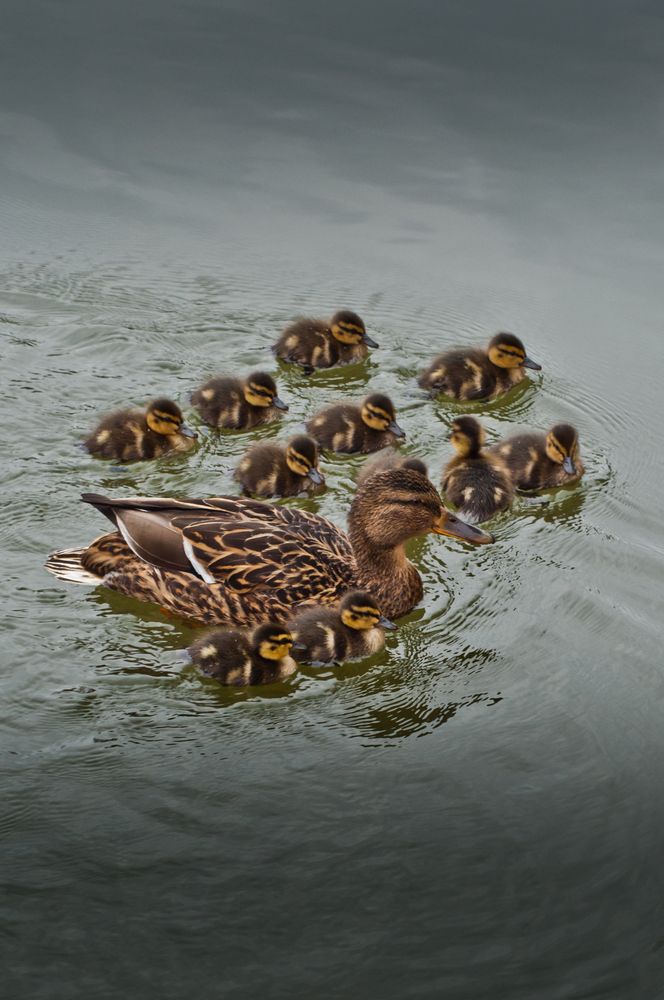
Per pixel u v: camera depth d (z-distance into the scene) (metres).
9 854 8.40
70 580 11.64
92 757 9.43
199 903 8.06
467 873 8.41
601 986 7.58
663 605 11.83
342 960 7.70
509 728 9.96
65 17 22.97
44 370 15.56
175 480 13.76
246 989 7.46
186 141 20.16
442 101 20.95
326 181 19.41
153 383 15.61
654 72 21.52
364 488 11.65
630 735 9.91
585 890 8.29
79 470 13.69
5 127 20.23
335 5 23.62
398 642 11.30
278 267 17.86
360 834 8.72
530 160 19.75
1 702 10.05
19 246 18.00
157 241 18.22
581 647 11.13
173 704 10.16
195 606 11.32
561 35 22.64
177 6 23.55
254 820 8.80
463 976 7.62
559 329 16.91
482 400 15.89
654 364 16.31
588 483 14.23
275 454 13.75
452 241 18.27
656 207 18.73
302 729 9.90
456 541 12.98
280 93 21.19
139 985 7.47
